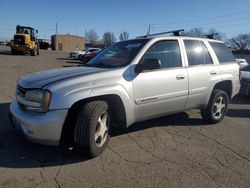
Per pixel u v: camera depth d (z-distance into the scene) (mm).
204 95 6246
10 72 15781
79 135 4371
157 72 5305
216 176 4219
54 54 46656
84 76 4551
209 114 6547
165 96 5418
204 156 4898
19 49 34500
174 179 4074
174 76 5539
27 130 4305
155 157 4758
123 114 4898
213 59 6543
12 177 3928
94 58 5867
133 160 4605
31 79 4598
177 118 7062
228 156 4949
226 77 6703
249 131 6414
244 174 4320
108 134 4848
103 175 4090
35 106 4281
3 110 7008
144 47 5309
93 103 4496
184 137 5773
